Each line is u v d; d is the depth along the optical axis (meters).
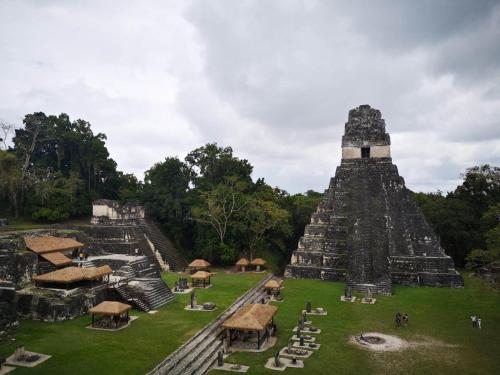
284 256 67.81
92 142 68.44
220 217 61.62
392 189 55.28
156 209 65.44
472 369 24.05
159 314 34.19
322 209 57.19
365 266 45.81
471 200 66.06
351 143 59.16
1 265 33.62
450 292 43.81
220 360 24.70
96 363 23.77
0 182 56.94
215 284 47.28
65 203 60.25
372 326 32.19
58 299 32.22
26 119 66.44
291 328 31.95
